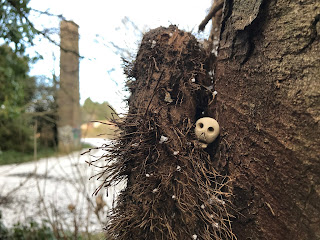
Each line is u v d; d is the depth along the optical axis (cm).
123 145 12
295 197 10
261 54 11
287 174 10
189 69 13
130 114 12
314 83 9
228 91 12
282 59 10
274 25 10
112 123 13
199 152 12
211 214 11
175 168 11
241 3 11
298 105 10
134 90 14
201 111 14
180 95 13
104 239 13
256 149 11
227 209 12
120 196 13
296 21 10
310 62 9
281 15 10
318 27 9
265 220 11
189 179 11
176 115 12
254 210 11
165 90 12
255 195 11
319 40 9
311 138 9
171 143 12
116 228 12
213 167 12
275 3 10
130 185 12
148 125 12
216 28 15
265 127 11
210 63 14
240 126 12
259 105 11
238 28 11
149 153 12
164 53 13
